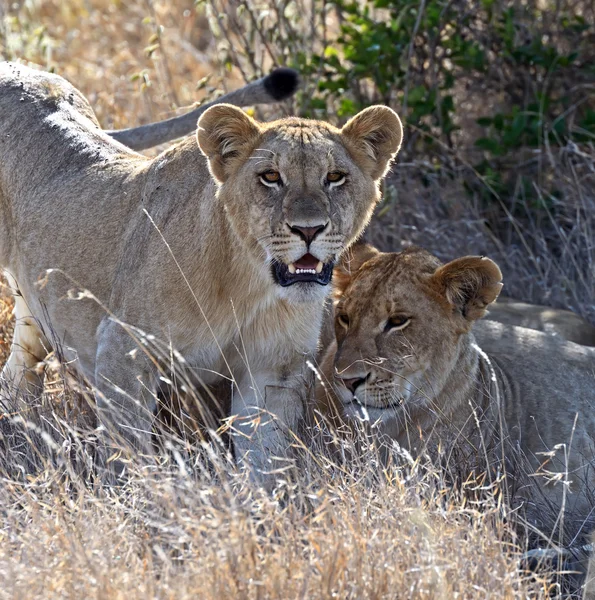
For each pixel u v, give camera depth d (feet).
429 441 25.95
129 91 50.60
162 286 25.26
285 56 44.14
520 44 46.01
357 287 26.27
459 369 26.73
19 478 24.97
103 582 18.58
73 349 28.19
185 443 23.08
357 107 43.06
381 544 19.97
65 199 28.50
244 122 25.05
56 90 31.22
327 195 24.43
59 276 27.91
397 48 43.19
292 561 19.60
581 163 42.70
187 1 63.62
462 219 41.47
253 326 26.09
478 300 26.37
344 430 26.02
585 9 48.03
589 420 28.07
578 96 45.60
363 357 25.57
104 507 21.40
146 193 26.84
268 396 26.91
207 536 19.72
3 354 32.01
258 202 24.38
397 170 42.37
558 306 37.81
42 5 64.18
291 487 21.62
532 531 24.98
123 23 61.72
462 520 21.67
